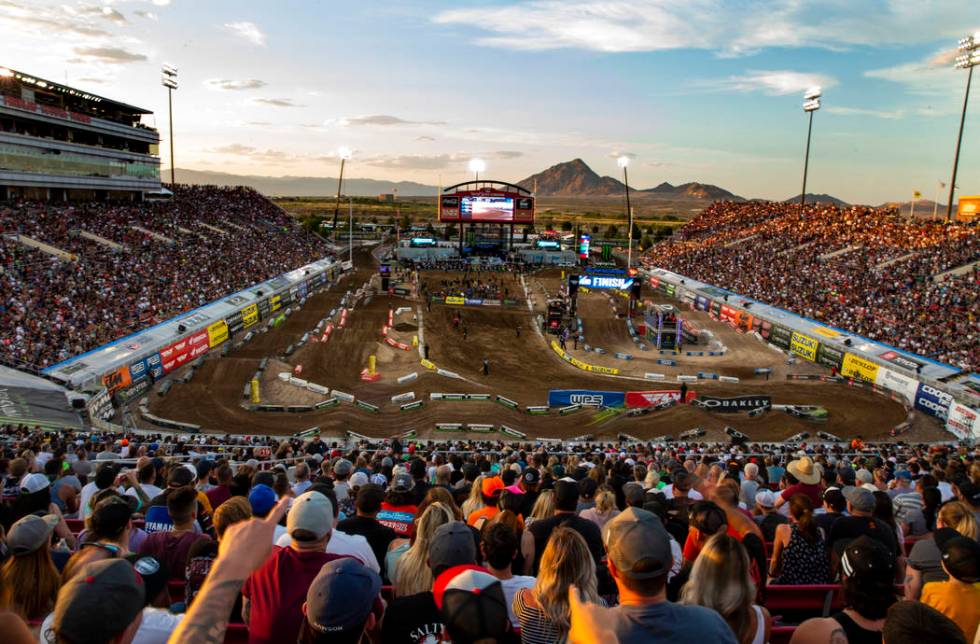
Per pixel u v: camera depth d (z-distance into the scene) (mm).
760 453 24406
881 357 43000
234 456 19062
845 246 68375
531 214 89625
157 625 3934
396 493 8859
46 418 26594
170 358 40562
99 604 2586
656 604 3168
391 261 90750
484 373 44594
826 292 57938
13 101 55188
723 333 58656
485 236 97625
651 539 3215
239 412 34594
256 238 79312
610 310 66812
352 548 5488
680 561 6090
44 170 59906
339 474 10688
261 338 50531
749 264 73562
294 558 4113
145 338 40031
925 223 68062
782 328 53500
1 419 24359
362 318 57750
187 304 48781
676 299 74938
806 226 80000
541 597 4070
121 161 71438
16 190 60531
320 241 98875
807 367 48188
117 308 43188
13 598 3883
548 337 55812
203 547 5418
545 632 4059
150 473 10414
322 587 3227
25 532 3979
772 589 6180
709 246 87688
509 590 4758
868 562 3881
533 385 42625
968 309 46406
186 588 5305
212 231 73875
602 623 3049
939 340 42625
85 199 69750
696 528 5566
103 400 32219
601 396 37062
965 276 51625
